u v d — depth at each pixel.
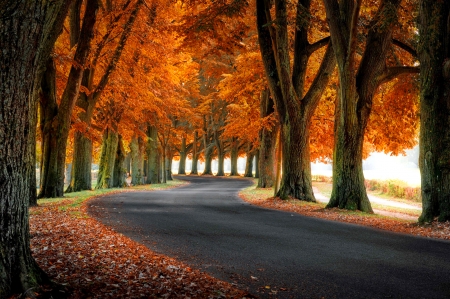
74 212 13.49
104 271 6.10
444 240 9.73
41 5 4.37
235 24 21.17
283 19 17.75
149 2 22.95
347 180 16.89
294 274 6.52
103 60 24.23
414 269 6.85
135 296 5.04
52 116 20.56
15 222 4.46
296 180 20.17
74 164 26.91
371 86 16.75
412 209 23.52
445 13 12.20
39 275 4.74
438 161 12.18
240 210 16.28
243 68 27.92
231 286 5.81
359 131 16.78
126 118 32.03
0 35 4.14
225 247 8.67
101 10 24.77
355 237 10.06
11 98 4.30
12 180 4.42
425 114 12.55
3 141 4.31
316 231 11.00
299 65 20.55
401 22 16.67
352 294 5.50
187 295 5.24
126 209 15.58
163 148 43.28
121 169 35.59
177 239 9.53
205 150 65.25
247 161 63.94
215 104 57.81
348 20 16.50
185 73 33.69
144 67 28.50
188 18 18.56
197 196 23.69
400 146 26.94
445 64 12.01
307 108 19.64
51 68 20.41
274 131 31.84
